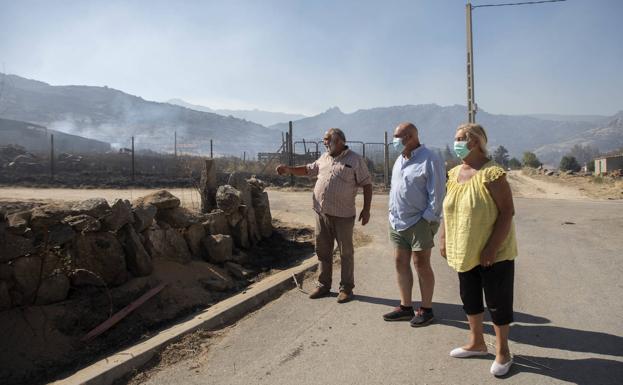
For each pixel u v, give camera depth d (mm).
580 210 14531
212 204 8352
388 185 23953
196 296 6098
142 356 4352
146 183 22062
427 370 4043
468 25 19156
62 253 5340
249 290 6234
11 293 4859
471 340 4258
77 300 5305
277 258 8102
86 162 27953
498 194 3842
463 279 4191
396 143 4891
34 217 5234
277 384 3900
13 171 24594
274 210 13711
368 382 3881
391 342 4609
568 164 77125
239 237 8148
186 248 6934
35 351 4570
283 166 6266
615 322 5000
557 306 5527
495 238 3840
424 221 4840
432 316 5027
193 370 4195
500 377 3896
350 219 5758
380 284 6438
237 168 28000
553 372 3949
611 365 4047
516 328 4879
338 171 5660
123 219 5949
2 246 4828
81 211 5602
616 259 7789
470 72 19156
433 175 4723
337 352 4430
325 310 5512
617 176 40531
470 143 4008
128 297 5617
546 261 7734
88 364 4492
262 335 4871
